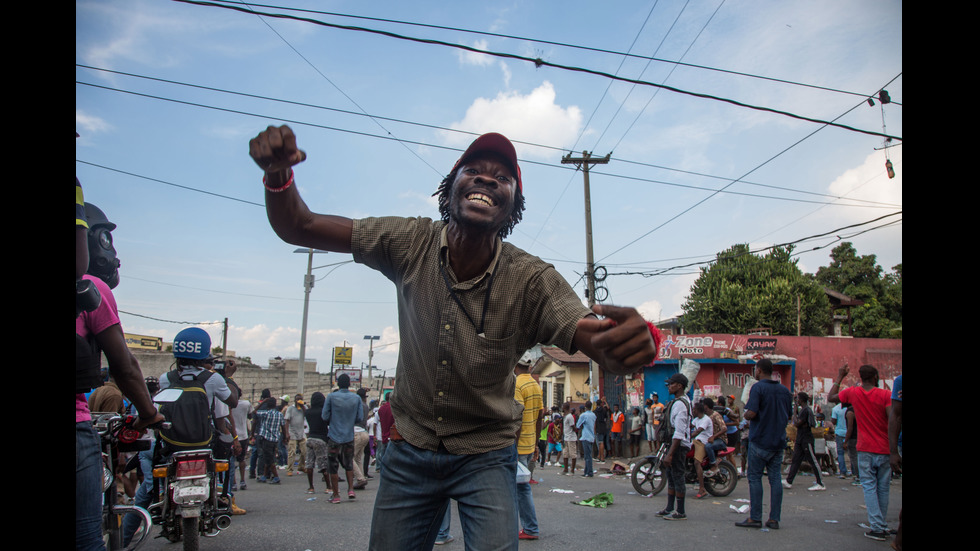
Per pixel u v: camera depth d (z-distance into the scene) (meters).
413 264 1.89
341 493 9.30
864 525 6.94
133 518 4.84
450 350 1.84
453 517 7.23
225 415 6.73
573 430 13.70
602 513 7.68
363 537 5.88
